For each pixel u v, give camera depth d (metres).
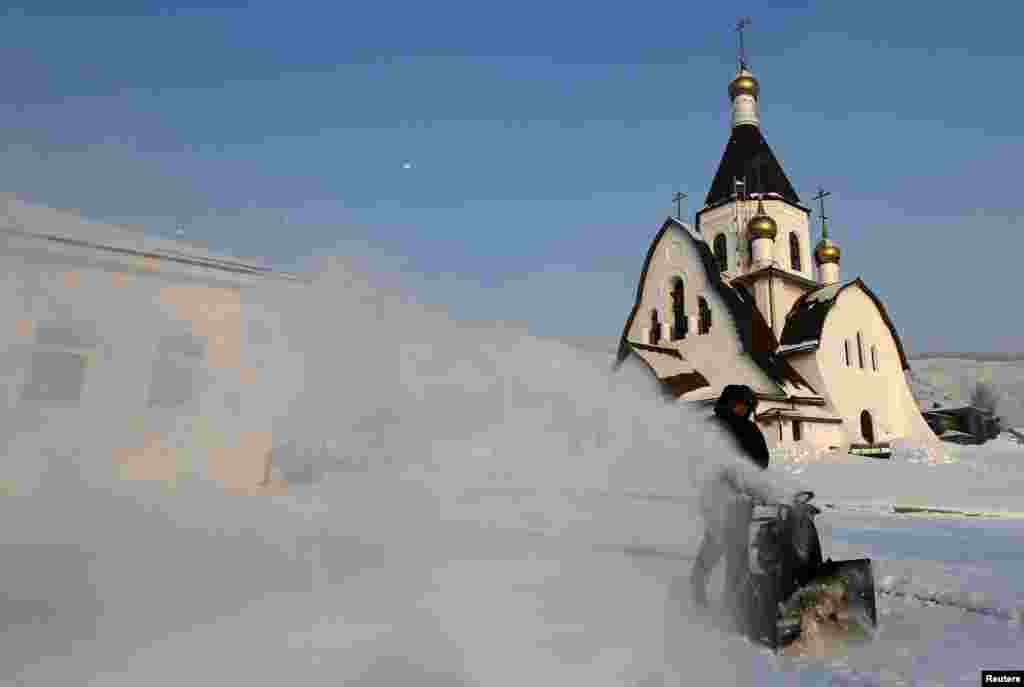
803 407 33.50
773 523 4.02
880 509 12.80
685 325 39.56
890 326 40.03
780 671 3.37
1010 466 24.02
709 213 45.81
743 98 47.59
